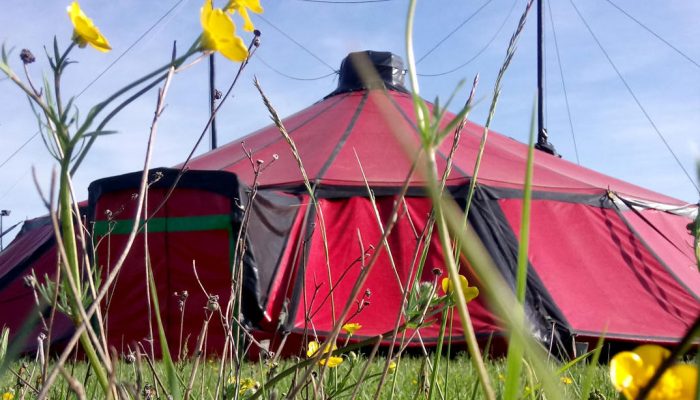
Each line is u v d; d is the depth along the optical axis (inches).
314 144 405.7
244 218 68.7
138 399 36.4
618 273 338.0
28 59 30.4
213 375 95.1
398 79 518.6
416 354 279.9
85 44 31.0
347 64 524.4
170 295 276.2
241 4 35.2
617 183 454.3
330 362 63.7
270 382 47.9
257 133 491.5
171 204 281.6
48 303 34.8
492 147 437.4
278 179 353.4
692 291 340.8
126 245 36.8
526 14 55.6
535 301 303.3
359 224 329.4
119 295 277.1
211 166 407.8
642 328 307.3
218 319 269.3
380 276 306.8
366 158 376.5
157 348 271.7
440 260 311.3
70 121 30.7
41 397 30.1
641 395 16.1
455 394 86.9
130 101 30.5
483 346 277.0
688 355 170.6
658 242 371.9
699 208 37.3
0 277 376.5
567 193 368.5
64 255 32.2
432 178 19.8
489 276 18.6
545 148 547.5
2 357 49.1
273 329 270.4
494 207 340.8
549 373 18.9
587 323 302.5
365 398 78.6
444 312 56.3
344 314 43.3
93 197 290.0
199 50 30.5
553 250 335.6
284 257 298.5
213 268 275.1
